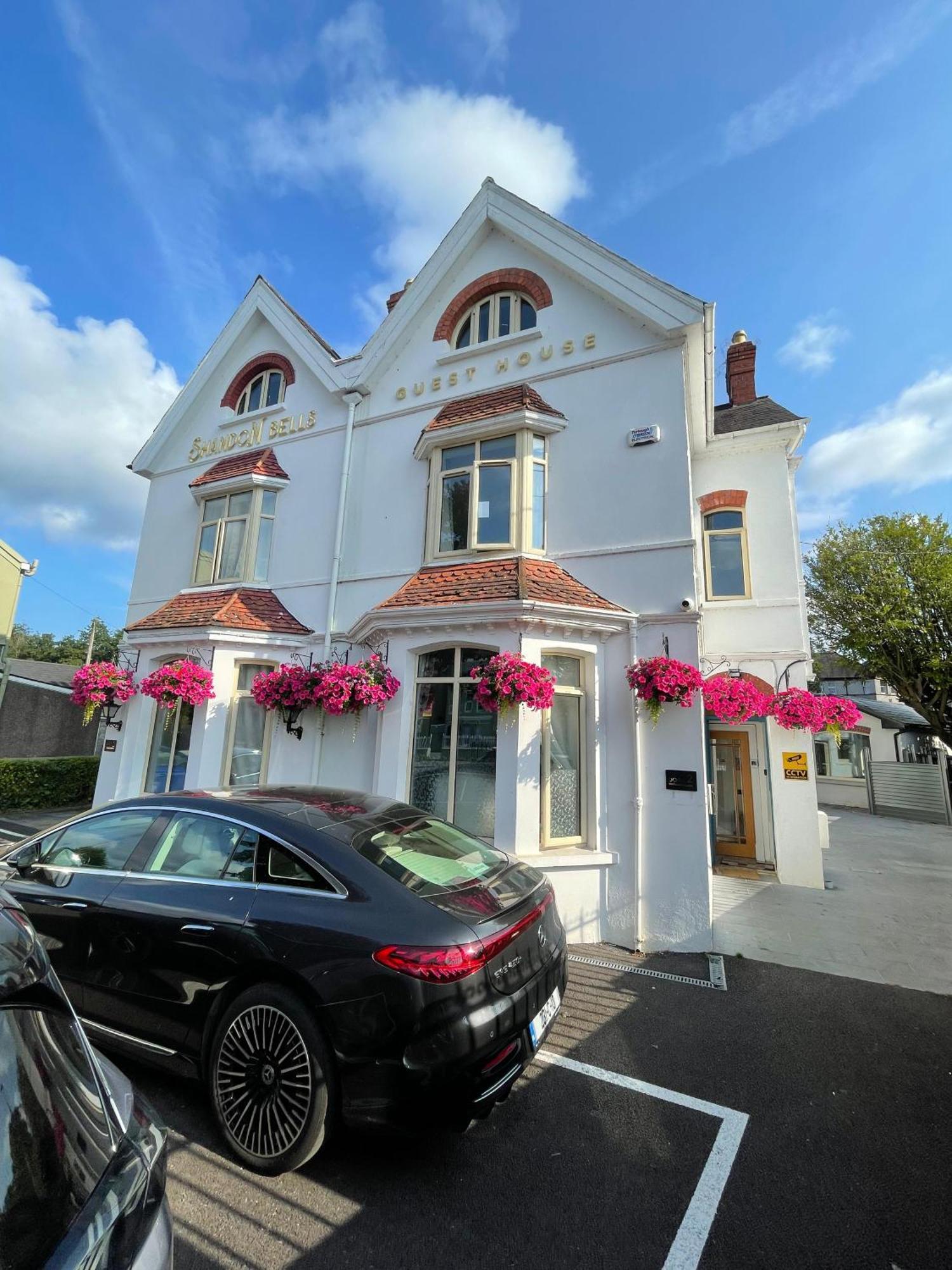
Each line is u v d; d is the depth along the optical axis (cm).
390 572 853
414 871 315
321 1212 250
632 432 725
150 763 882
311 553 938
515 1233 242
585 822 658
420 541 841
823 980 525
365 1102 256
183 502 1120
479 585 689
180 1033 303
